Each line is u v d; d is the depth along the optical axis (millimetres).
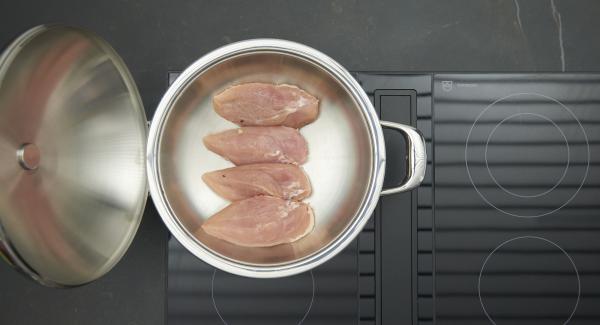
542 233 781
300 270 652
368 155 697
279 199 728
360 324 771
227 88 750
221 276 777
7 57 515
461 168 791
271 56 711
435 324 773
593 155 792
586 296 771
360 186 714
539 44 916
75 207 607
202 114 760
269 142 741
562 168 790
